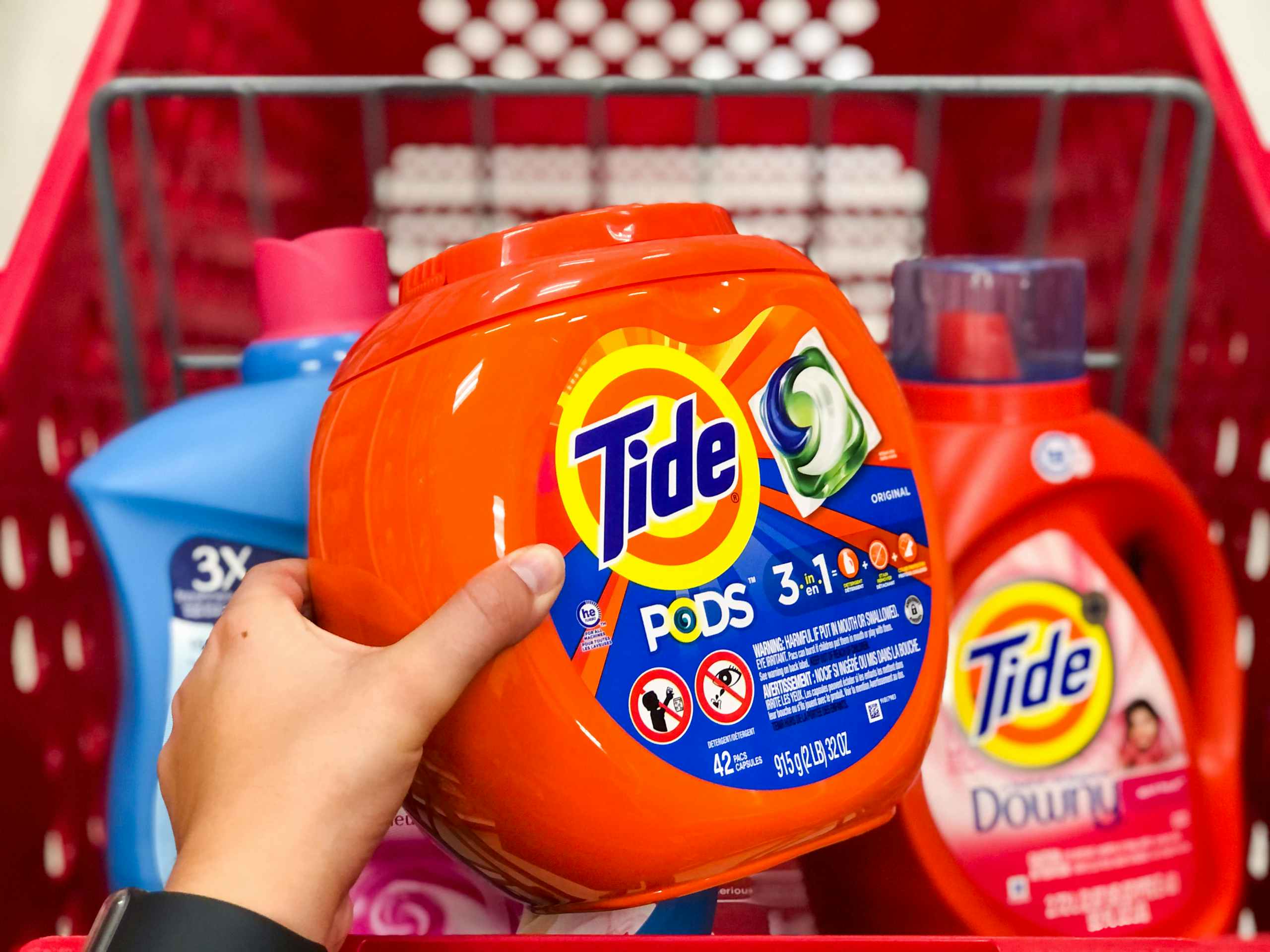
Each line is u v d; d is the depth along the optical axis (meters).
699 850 0.42
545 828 0.40
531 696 0.39
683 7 1.09
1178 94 0.68
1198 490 0.74
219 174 0.89
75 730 0.72
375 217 0.70
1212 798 0.66
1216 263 0.72
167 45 0.78
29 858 0.67
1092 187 0.87
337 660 0.37
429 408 0.39
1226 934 0.65
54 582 0.70
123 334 0.70
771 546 0.45
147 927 0.32
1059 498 0.61
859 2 1.09
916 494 0.49
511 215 1.09
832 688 0.45
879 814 0.48
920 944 0.38
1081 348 0.63
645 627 0.42
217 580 0.59
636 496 0.42
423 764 0.40
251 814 0.34
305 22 1.04
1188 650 0.68
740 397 0.44
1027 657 0.62
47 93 0.96
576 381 0.41
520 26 1.09
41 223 0.67
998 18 1.04
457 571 0.39
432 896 0.60
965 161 1.11
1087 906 0.62
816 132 0.68
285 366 0.60
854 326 0.48
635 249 0.43
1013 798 0.61
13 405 0.65
